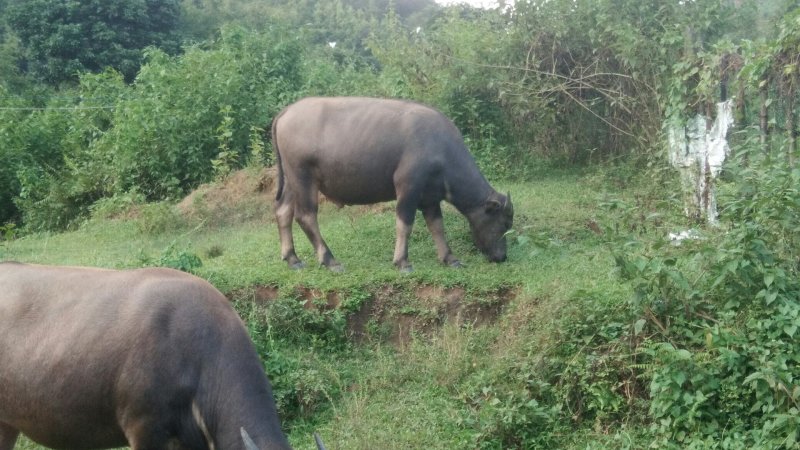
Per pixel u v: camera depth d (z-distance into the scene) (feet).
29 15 81.41
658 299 20.67
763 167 21.33
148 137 47.93
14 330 15.23
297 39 58.54
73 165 50.31
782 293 19.66
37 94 72.59
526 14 42.68
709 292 20.80
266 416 14.65
